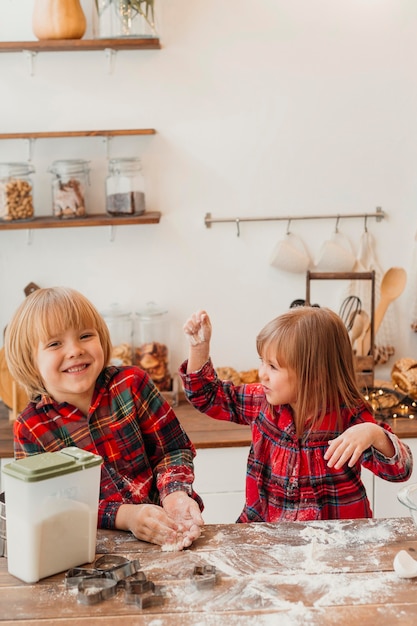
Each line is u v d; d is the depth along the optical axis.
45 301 1.71
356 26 2.92
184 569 1.41
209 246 3.04
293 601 1.30
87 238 3.02
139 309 3.07
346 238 3.05
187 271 3.05
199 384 1.95
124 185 2.85
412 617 1.25
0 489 2.62
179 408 2.96
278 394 1.83
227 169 2.99
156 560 1.45
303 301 2.87
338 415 1.84
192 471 1.82
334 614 1.26
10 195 2.81
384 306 3.00
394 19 2.91
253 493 1.92
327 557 1.44
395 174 3.02
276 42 2.92
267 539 1.52
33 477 1.35
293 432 1.85
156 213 2.93
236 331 3.10
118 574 1.37
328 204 3.02
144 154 2.97
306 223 3.04
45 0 2.73
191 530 1.52
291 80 2.94
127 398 1.80
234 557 1.45
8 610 1.29
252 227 3.03
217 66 2.92
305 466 1.85
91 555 1.46
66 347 1.70
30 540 1.37
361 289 3.04
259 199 3.01
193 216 3.02
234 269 3.06
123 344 2.99
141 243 3.03
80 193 2.86
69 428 1.76
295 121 2.97
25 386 1.78
